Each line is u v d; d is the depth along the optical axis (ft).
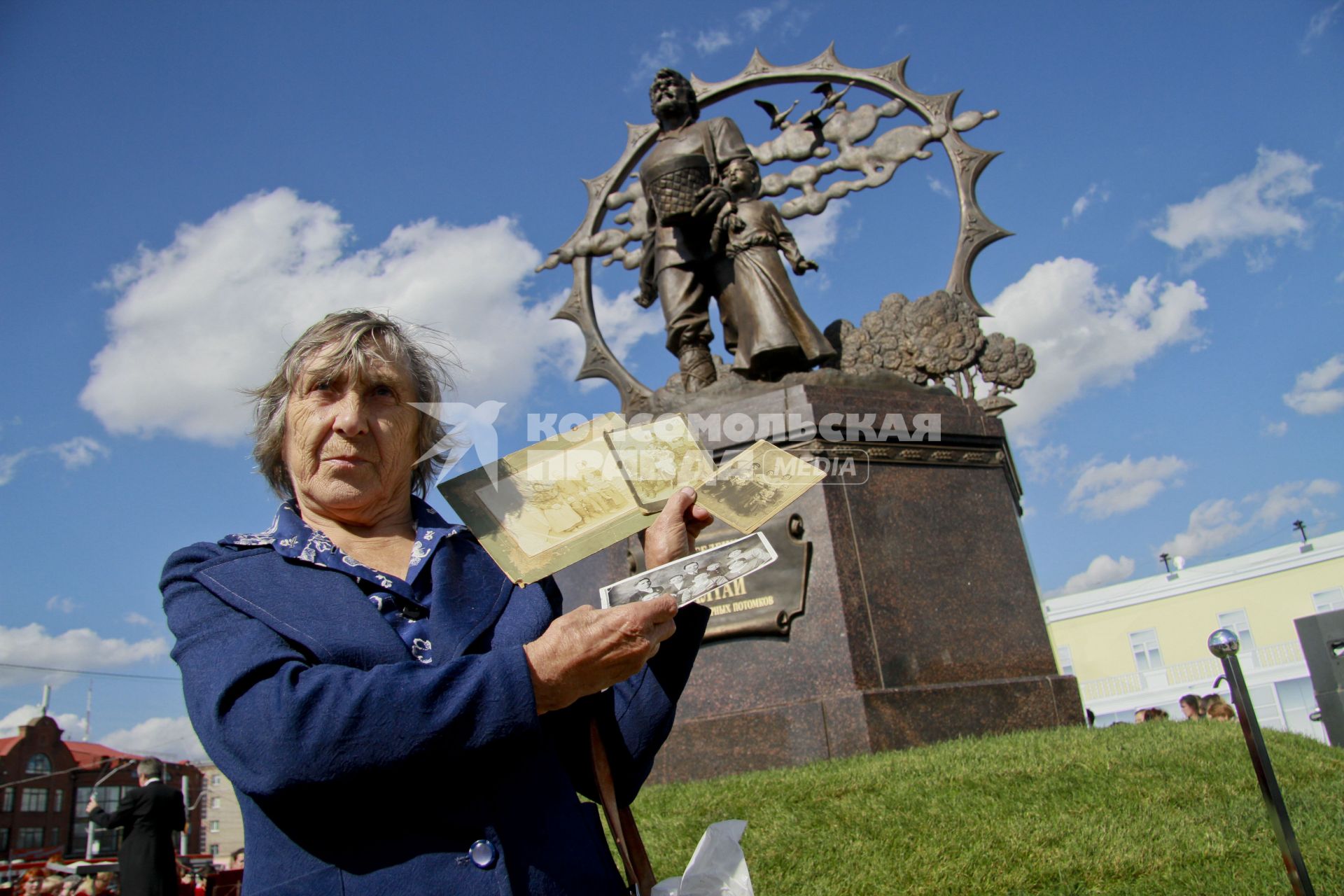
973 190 31.04
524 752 4.28
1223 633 8.56
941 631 21.43
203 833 150.10
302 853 4.28
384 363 5.74
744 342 26.53
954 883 11.45
